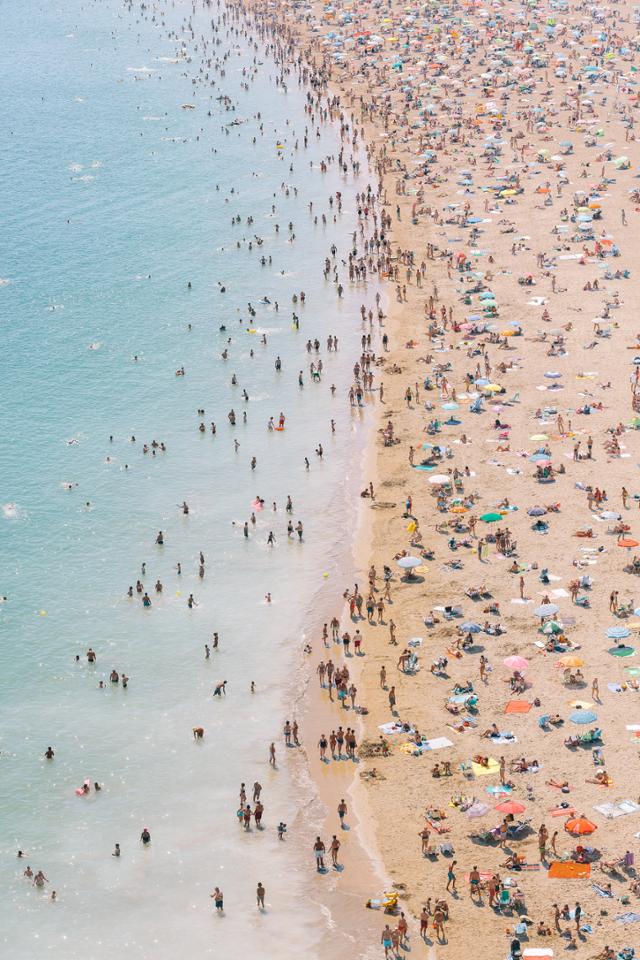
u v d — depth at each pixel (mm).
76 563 89125
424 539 89562
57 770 68875
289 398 114250
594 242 144500
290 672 76875
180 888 60656
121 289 140750
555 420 104875
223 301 136875
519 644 76250
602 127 190750
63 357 123125
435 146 188250
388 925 57031
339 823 63969
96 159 196250
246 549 90688
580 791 63375
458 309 129875
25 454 104312
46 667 77812
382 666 74312
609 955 52938
